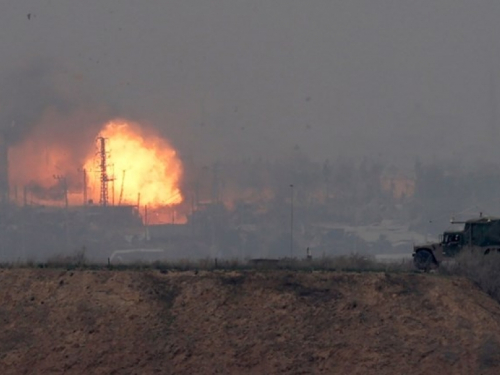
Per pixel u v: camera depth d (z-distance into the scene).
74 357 163.75
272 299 169.00
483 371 154.75
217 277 174.75
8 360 164.50
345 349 159.38
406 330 162.00
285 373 157.12
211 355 160.88
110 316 169.38
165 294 172.62
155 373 159.75
